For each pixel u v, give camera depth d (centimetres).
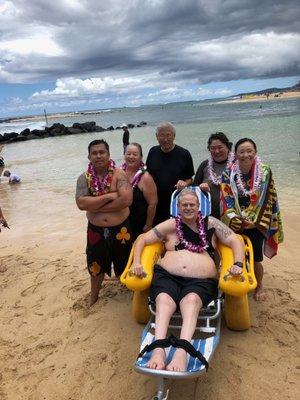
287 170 1233
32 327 481
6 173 1548
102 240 493
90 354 425
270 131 2356
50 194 1195
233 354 410
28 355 430
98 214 490
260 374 381
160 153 557
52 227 858
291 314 472
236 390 364
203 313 414
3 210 1030
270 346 419
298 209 849
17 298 553
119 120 6644
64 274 612
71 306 520
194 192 450
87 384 384
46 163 1941
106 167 486
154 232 460
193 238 441
